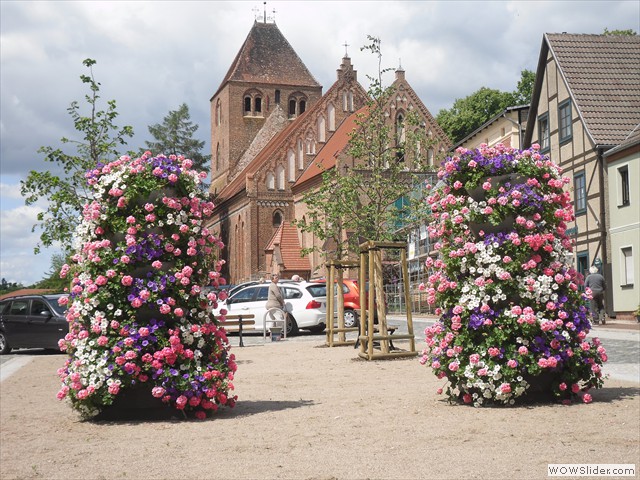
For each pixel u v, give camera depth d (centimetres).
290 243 5706
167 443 775
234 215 6412
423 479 587
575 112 3300
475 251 967
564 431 759
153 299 944
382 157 2383
